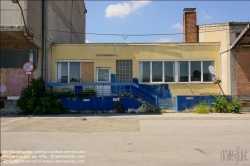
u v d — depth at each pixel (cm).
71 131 888
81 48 1652
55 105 1418
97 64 1642
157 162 530
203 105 1385
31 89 1427
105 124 1033
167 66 1650
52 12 1694
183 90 1623
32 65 1488
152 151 614
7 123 1085
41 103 1406
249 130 852
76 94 1572
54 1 1742
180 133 823
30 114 1406
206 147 639
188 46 1642
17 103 1423
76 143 709
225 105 1370
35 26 1420
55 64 1644
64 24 2048
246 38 1325
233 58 1484
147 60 1642
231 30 1500
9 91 1505
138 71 1636
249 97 1458
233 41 1493
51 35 1661
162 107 1590
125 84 1509
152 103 1551
